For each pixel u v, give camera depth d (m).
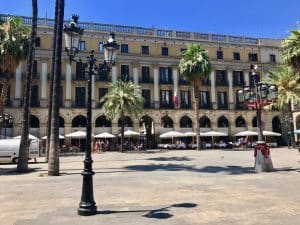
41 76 45.34
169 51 52.00
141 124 54.38
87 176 8.38
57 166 17.05
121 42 49.66
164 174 16.59
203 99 53.06
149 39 51.06
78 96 46.94
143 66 50.62
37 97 45.06
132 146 46.47
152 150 44.19
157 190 11.70
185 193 11.03
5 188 12.82
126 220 7.62
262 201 9.55
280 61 57.38
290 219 7.50
